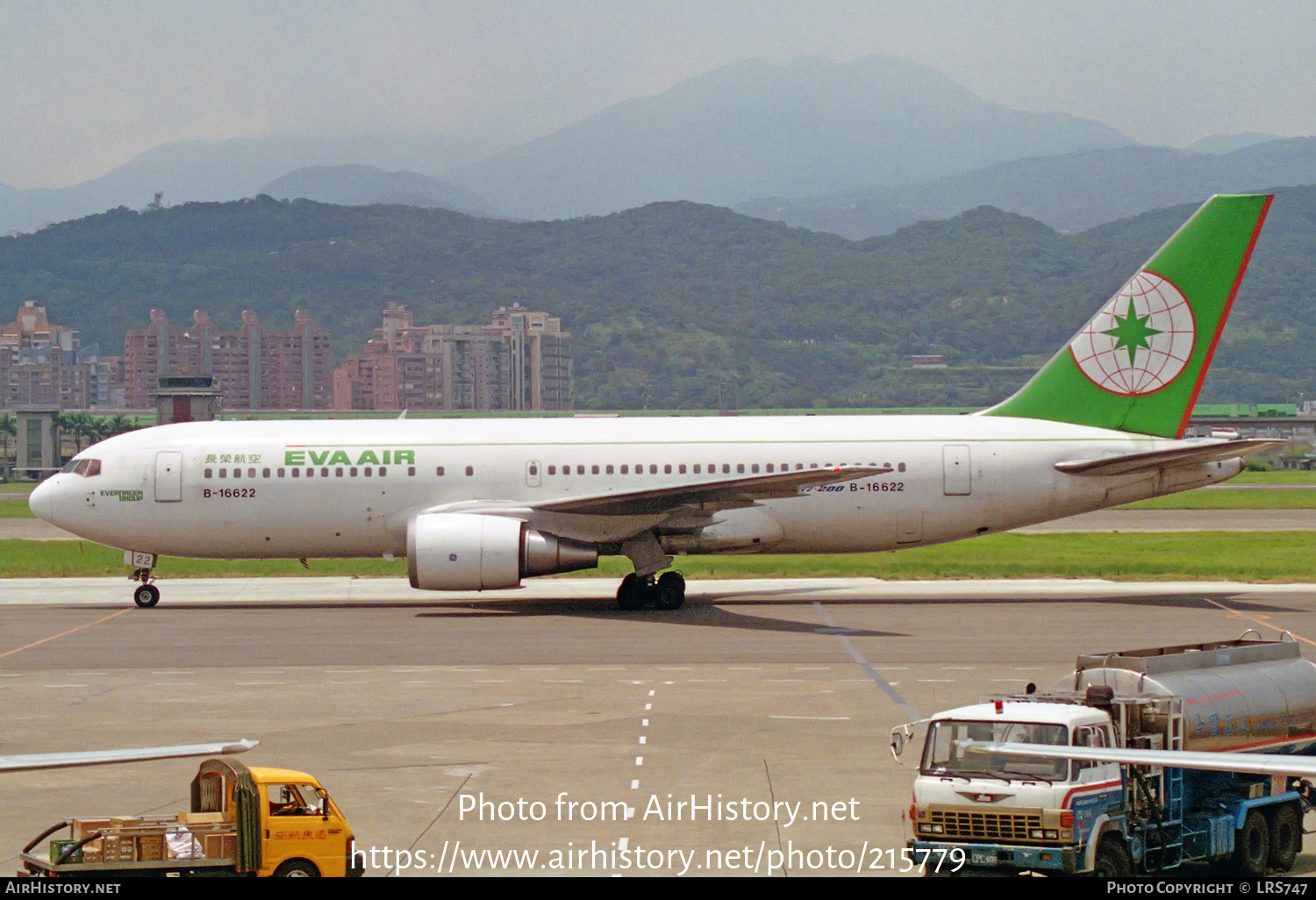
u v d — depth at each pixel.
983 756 30.66
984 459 88.00
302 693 56.84
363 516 88.44
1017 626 76.81
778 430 89.69
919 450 88.25
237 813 28.83
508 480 88.00
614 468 88.06
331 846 29.52
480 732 48.25
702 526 86.50
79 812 37.94
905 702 53.69
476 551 82.25
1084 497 88.62
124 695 56.78
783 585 102.38
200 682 59.84
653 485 87.81
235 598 96.31
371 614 85.81
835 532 88.50
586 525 85.62
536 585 104.12
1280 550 125.81
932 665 63.00
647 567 86.06
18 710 53.53
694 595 96.06
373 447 88.62
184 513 88.50
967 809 29.64
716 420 91.00
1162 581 103.44
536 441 88.94
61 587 105.56
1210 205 88.38
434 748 45.69
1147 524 171.62
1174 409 89.50
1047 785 29.12
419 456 88.31
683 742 46.34
